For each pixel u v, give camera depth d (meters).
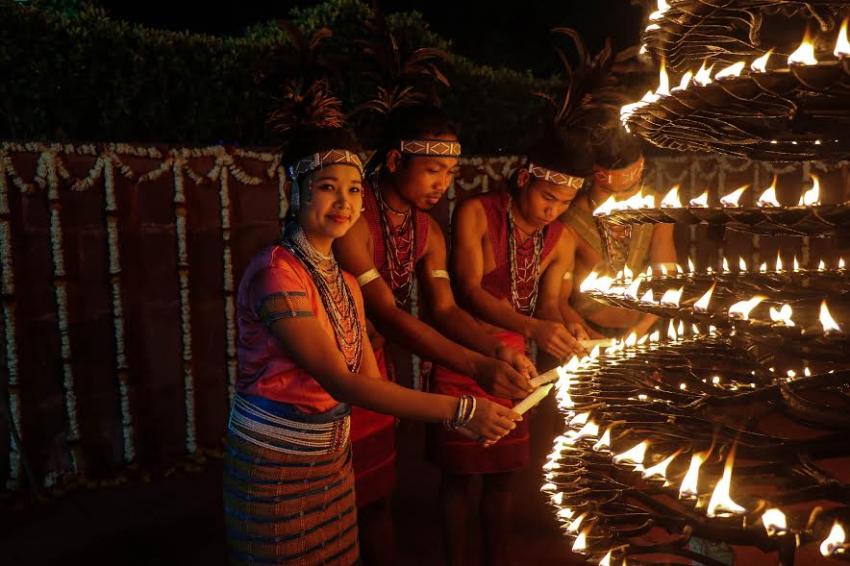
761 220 1.43
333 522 2.13
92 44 4.64
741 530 1.60
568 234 3.27
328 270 2.08
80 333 4.11
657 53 1.79
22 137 4.60
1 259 3.81
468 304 3.01
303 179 2.05
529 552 3.34
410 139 2.67
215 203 4.53
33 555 3.42
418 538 3.54
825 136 1.43
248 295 2.02
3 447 3.92
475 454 2.89
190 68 5.03
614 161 3.11
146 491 4.12
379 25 3.06
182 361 4.47
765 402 1.67
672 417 1.69
